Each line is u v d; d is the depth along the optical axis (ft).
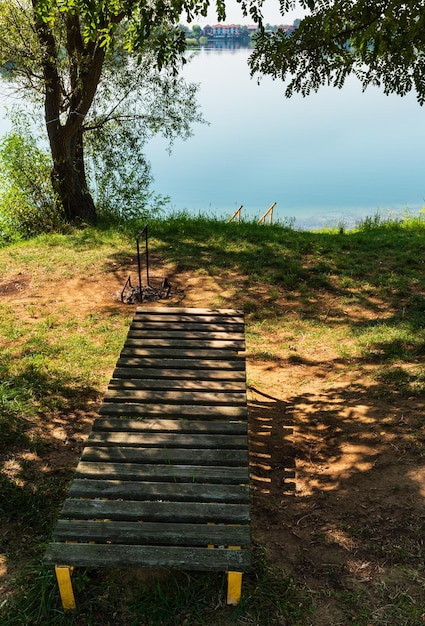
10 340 24.86
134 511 11.46
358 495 14.48
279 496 14.84
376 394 19.53
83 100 43.39
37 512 14.20
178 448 13.52
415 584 11.62
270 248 37.09
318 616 11.01
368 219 50.93
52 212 46.03
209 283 31.53
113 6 21.98
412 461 15.52
